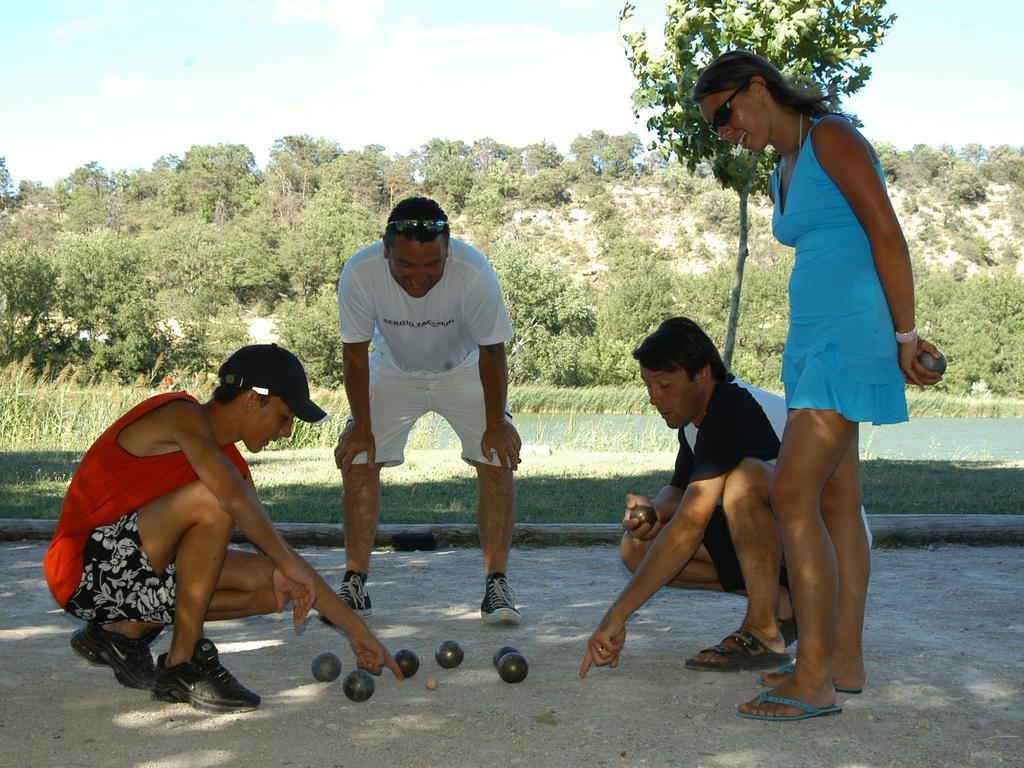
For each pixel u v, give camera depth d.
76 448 14.64
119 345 61.47
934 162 158.38
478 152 173.00
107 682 3.67
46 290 58.91
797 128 3.45
